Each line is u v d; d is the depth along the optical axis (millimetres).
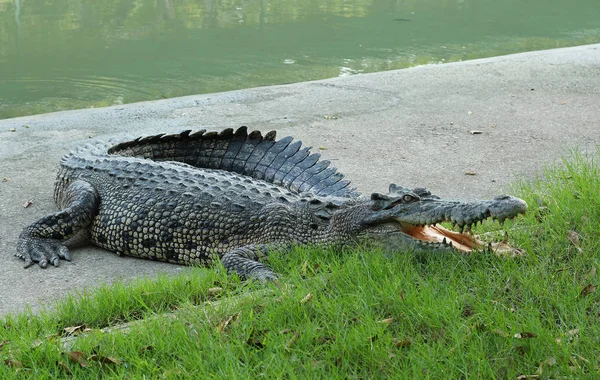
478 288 4547
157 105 9773
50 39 14789
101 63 12859
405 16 18109
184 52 13758
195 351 3938
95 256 5738
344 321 4254
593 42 15000
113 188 5934
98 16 17406
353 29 16234
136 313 4637
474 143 8125
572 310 4258
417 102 9867
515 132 8500
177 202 5645
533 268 4770
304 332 4090
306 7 19156
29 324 4387
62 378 3877
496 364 3828
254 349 4031
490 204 4758
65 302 4691
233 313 4383
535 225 5430
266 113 9398
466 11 19141
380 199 5148
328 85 10789
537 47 14516
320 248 5359
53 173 7348
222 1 19891
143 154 6926
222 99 10070
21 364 3922
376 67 12734
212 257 5555
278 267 5180
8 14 17578
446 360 3789
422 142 8188
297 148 6695
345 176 7109
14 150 7984
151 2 19609
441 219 4891
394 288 4488
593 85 10586
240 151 6820
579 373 3660
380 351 3893
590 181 5953
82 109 9766
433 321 4160
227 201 5598
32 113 9961
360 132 8570
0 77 11820
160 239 5625
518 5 20297
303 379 3709
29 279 5219
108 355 4016
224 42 14664
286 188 6383
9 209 6457
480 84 10766
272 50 14031
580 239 5156
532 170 7195
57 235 5750
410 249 5035
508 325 4086
